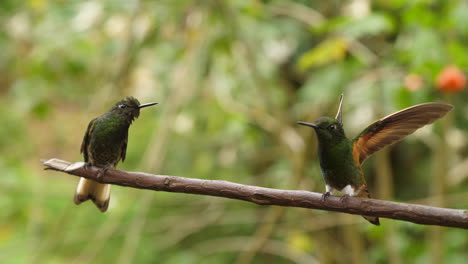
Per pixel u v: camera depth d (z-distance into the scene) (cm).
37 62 1041
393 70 903
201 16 1055
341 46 887
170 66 1103
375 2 964
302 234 1161
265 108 1140
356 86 934
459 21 795
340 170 552
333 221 1117
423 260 1038
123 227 1238
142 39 1064
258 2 1067
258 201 450
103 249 1281
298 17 1075
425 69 790
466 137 1066
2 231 1205
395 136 542
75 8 1030
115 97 1136
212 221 1248
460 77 768
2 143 1325
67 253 1305
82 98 1197
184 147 1241
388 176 989
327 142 550
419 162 1230
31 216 1176
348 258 1238
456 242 1055
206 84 1136
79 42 1034
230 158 1197
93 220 1313
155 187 467
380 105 905
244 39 1048
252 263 1319
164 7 1052
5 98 1363
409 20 825
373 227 1005
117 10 1016
